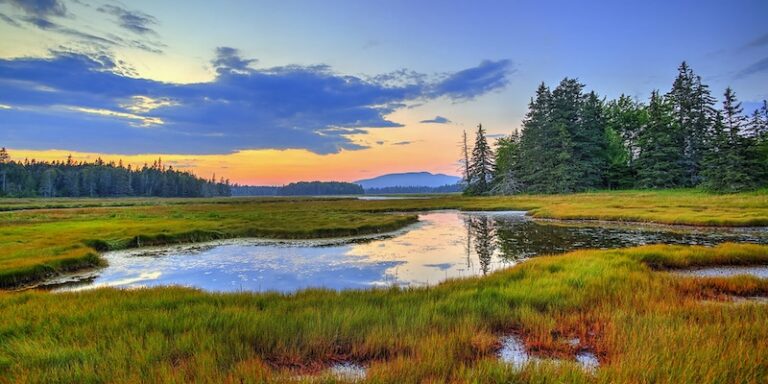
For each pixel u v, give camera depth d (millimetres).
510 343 7125
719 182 54656
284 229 28047
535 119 82750
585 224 33000
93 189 147750
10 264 16219
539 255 20141
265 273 16438
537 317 8000
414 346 6453
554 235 26891
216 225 31000
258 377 5117
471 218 42438
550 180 75000
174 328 7469
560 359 6312
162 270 17250
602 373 5094
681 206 40719
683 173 66188
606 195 61906
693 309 8312
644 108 81562
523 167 85812
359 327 7504
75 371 5387
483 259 19266
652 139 67875
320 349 6598
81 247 20828
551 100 79500
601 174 75312
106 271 17250
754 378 4812
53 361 5914
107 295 10945
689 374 4945
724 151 55750
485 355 6262
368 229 29891
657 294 9820
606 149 77875
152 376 5129
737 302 9703
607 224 32531
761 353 5516
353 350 6566
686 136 68375
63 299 10406
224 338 6812
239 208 61812
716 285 11211
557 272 13000
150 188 173750
